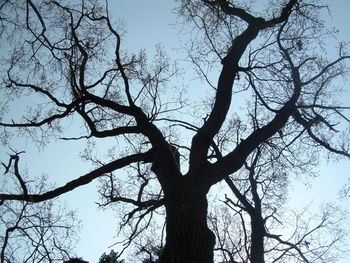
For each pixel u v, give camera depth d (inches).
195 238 251.8
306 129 395.5
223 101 339.6
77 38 389.1
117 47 372.5
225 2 402.9
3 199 318.3
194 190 277.3
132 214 374.0
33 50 431.2
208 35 401.1
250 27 380.2
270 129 326.0
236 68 360.8
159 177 302.2
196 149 310.5
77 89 369.7
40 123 379.9
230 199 472.7
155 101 406.3
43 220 384.5
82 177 321.4
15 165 333.7
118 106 356.2
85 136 357.1
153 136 330.0
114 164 322.7
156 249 425.1
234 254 520.1
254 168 499.5
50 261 370.3
